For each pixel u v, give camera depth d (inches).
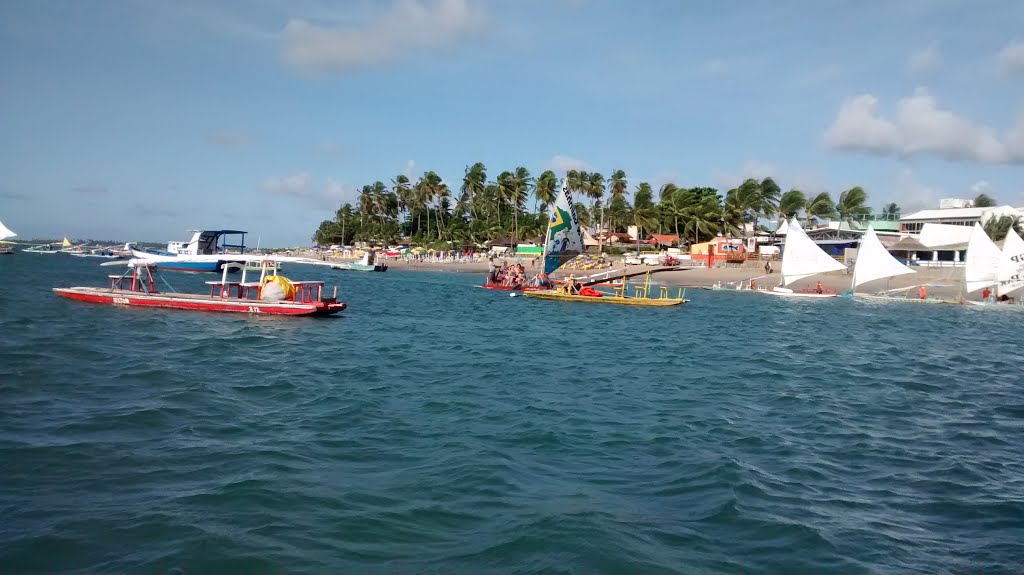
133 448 456.1
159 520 336.5
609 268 3275.1
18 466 413.1
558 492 390.6
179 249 2760.8
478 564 298.4
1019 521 365.1
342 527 334.0
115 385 656.4
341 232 6904.5
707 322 1524.4
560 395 678.5
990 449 514.0
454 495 380.8
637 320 1534.2
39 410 550.6
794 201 3976.4
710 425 568.1
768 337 1266.0
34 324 1080.8
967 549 328.8
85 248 4997.5
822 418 607.8
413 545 316.8
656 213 4419.3
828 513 370.9
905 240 3169.3
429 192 5310.0
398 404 614.5
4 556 295.7
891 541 336.2
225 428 514.3
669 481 416.2
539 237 4608.8
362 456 452.4
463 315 1540.4
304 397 633.0
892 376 856.9
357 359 868.0
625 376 805.9
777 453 487.2
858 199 3946.9
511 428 537.3
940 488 418.3
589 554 307.4
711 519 355.6
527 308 1748.3
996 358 1051.9
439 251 4867.1
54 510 347.3
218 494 372.5
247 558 299.3
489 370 816.3
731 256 3289.9
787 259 2367.1
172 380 688.4
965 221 3503.9
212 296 1366.9
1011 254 2126.0
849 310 1936.5
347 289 2379.4
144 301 1332.4
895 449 506.9
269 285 1321.4
